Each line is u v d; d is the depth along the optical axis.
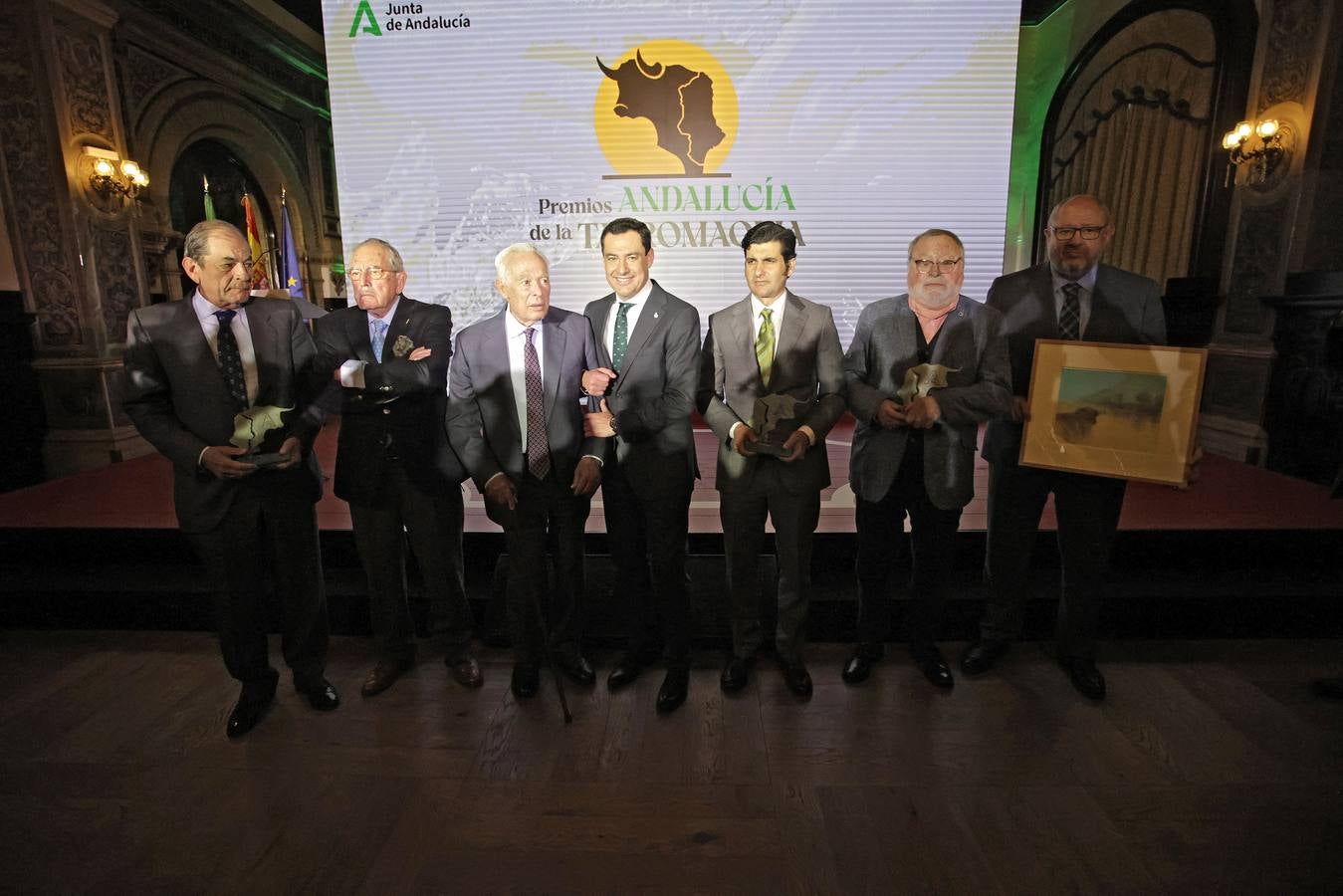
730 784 1.81
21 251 4.66
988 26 4.01
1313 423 3.89
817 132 4.15
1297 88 4.05
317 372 2.05
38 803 1.77
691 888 1.50
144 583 2.76
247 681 2.07
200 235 1.83
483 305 4.32
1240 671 2.32
